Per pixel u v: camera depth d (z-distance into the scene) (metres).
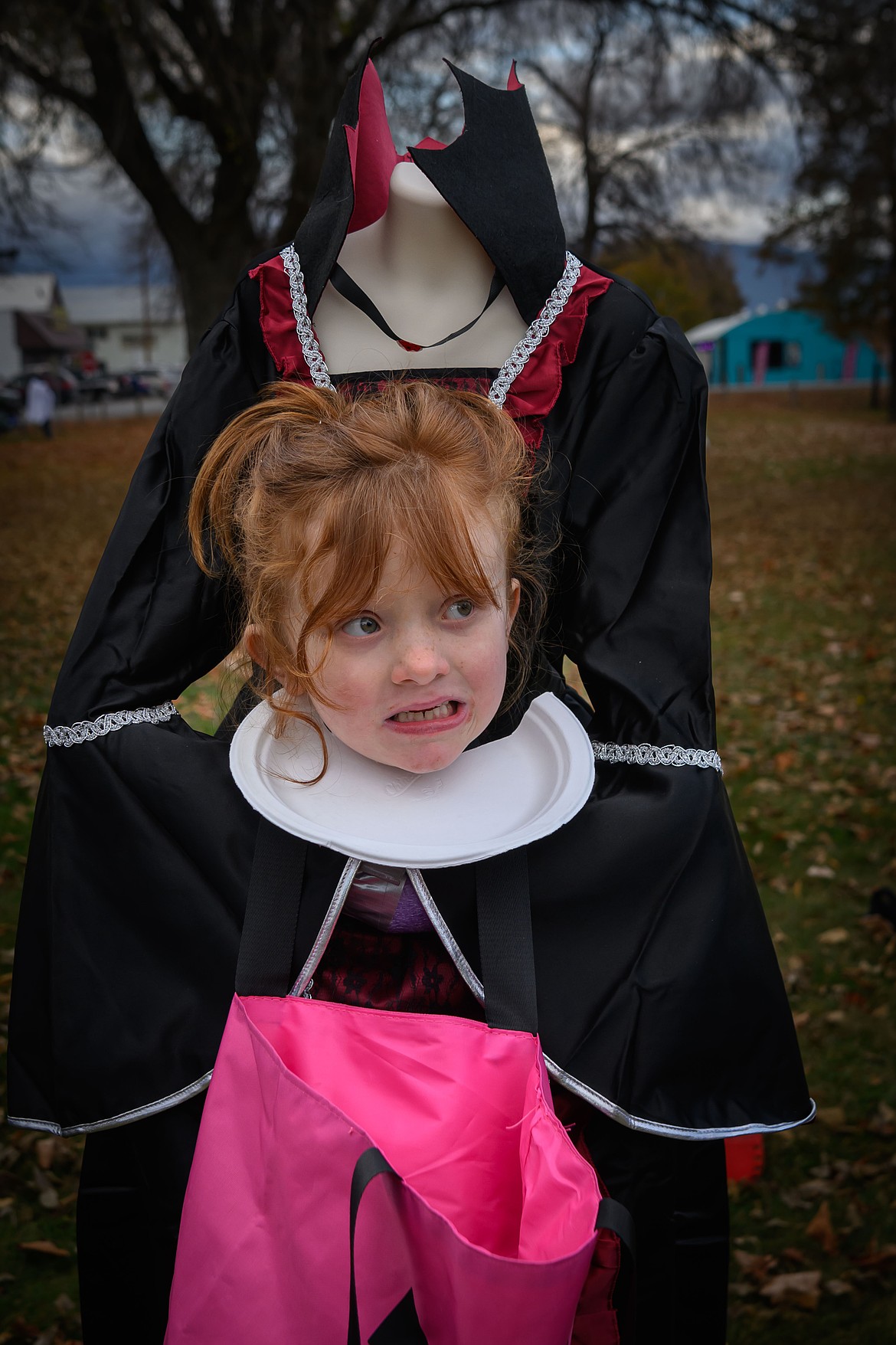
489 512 1.06
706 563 1.33
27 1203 2.48
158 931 1.22
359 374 1.35
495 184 1.29
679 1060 1.18
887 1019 3.08
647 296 1.41
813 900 3.72
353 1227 0.89
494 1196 1.03
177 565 1.35
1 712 5.53
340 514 0.98
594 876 1.17
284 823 1.07
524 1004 1.09
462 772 1.21
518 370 1.33
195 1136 1.21
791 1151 2.61
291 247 1.38
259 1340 1.02
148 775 1.24
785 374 44.41
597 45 13.02
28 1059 1.28
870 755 4.96
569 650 1.36
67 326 49.50
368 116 1.30
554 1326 0.91
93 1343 1.36
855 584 8.50
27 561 9.49
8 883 3.77
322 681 1.05
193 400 1.38
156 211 11.27
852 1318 2.16
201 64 10.02
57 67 10.27
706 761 1.25
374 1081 1.04
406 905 1.16
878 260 23.73
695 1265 1.30
